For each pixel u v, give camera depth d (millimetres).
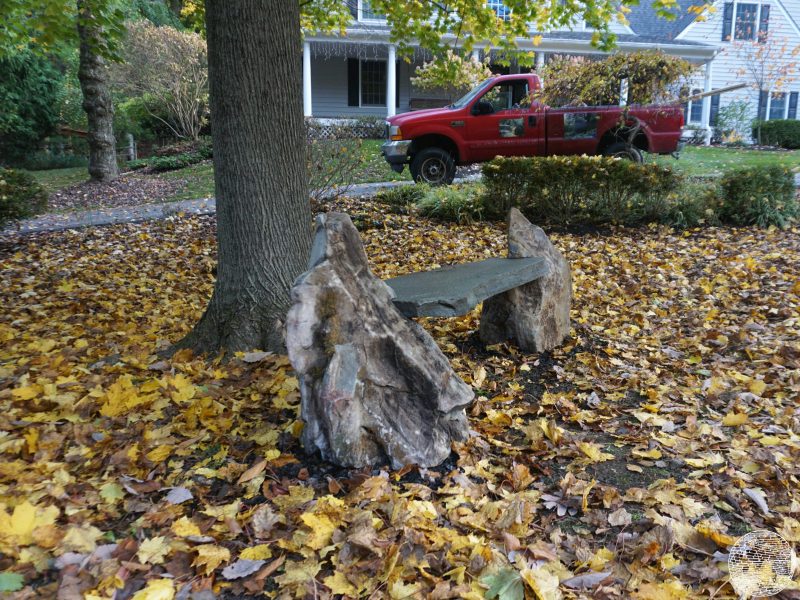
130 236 8539
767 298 5316
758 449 2766
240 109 3756
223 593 1905
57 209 11719
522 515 2275
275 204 3902
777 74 21844
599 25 6758
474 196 9117
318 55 20984
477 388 3566
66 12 7059
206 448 2803
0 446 2590
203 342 4000
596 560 2055
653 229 8531
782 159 15430
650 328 4773
